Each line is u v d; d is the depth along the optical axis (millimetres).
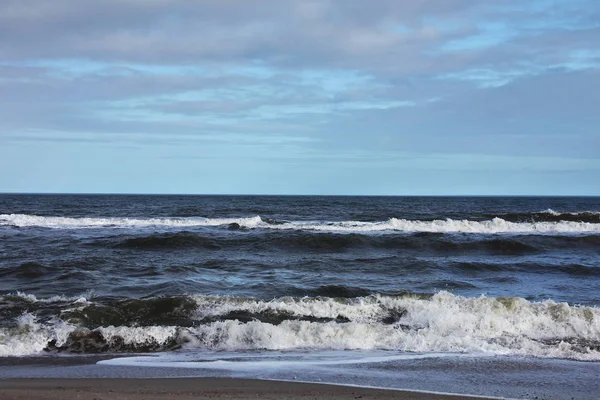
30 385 6711
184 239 23172
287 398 6328
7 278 14875
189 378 7199
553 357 8594
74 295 12852
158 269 16625
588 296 14133
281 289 13844
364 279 16078
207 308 10812
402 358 8430
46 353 8664
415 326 10250
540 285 15781
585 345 9289
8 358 8359
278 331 9383
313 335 9375
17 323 9781
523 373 7688
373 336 9438
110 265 17344
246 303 11031
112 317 10336
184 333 9312
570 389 6984
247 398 6281
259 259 19859
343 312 10789
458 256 22219
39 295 12789
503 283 16016
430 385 7047
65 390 6406
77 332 9250
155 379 7137
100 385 6766
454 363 8172
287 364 8023
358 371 7664
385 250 23250
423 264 18703
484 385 7098
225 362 8133
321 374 7473
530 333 9898
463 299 11367
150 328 9398
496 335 9766
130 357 8461
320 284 14828
